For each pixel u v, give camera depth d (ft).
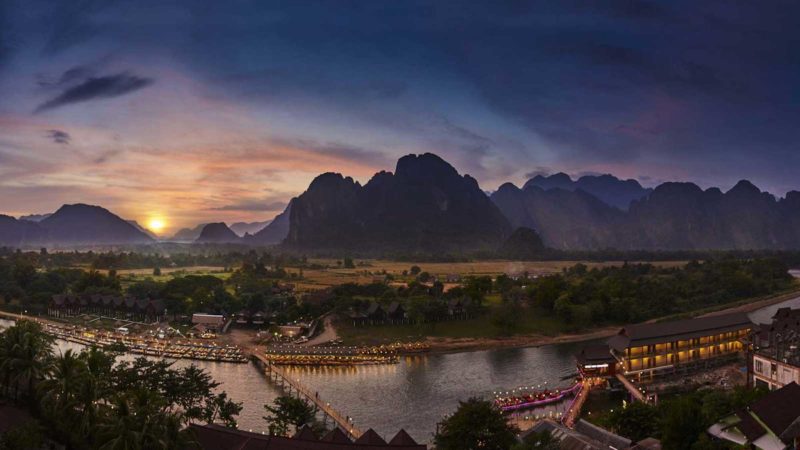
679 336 483.92
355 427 360.28
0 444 207.00
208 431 239.09
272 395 424.05
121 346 410.93
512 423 349.41
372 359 544.21
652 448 265.95
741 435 249.34
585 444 260.83
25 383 272.72
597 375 452.76
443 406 405.39
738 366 482.28
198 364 520.01
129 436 203.72
